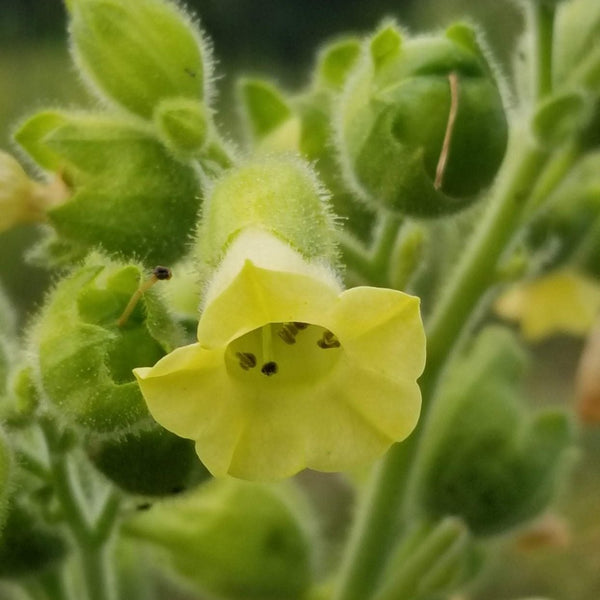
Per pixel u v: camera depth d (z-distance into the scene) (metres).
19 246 0.23
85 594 0.11
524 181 0.11
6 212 0.11
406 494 0.12
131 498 0.10
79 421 0.09
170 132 0.11
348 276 0.11
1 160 0.11
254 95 0.12
